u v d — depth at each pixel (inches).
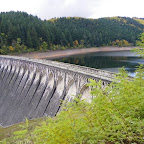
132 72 2824.8
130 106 326.6
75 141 307.9
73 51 6771.7
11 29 5393.7
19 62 3011.8
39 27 6235.2
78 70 1502.2
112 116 302.5
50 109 1823.3
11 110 2490.2
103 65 3853.3
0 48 5083.7
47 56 5777.6
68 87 1706.4
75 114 375.9
